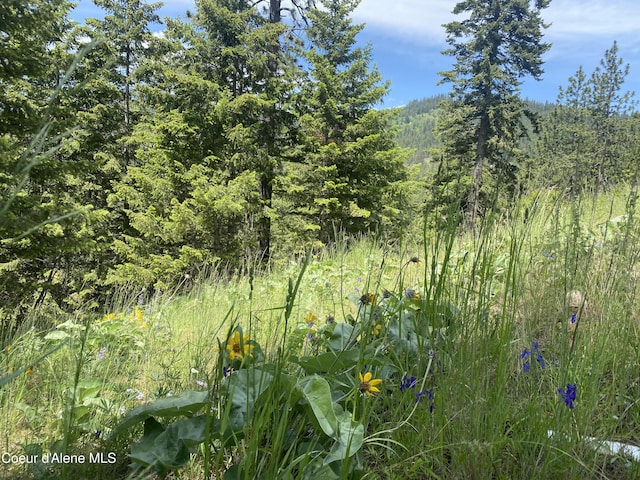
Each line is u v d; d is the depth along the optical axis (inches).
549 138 1614.2
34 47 344.2
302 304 151.3
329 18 774.5
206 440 50.3
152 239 551.2
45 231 373.4
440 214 81.2
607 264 106.9
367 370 75.2
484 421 66.6
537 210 133.0
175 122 570.9
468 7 1021.2
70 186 585.3
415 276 149.3
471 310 83.9
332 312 136.9
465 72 1041.5
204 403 58.7
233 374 61.6
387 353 81.2
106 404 76.7
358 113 740.7
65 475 58.9
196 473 64.9
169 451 56.9
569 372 76.3
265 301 166.2
